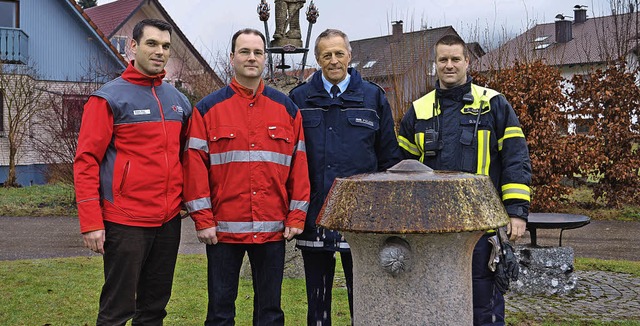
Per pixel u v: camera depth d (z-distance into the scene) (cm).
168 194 335
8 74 1596
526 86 1128
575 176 1338
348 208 223
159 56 339
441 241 221
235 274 346
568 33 2862
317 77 380
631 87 1155
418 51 1154
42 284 566
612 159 1173
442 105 369
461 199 215
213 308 342
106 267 331
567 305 521
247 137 342
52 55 1789
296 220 347
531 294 561
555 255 561
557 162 1122
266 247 345
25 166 1681
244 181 340
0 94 1672
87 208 315
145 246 331
